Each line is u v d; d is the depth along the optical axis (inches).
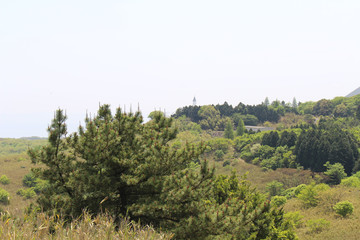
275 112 7701.8
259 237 458.9
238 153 3772.1
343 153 2753.4
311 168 2861.7
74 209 405.1
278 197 1656.0
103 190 426.6
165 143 494.0
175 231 398.9
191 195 405.1
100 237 174.7
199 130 6240.2
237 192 549.6
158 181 426.9
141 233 194.5
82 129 449.1
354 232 1030.4
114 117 480.4
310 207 1480.1
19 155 3002.0
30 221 184.1
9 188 2075.5
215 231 387.2
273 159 3137.3
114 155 456.1
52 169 431.8
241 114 7450.8
